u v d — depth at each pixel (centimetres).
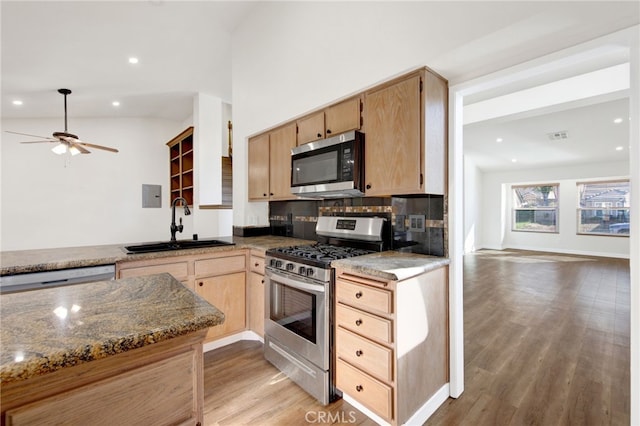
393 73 186
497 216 880
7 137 433
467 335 279
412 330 163
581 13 129
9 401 64
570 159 707
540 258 711
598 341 264
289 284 208
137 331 78
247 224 329
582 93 286
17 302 100
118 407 77
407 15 179
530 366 224
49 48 286
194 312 92
